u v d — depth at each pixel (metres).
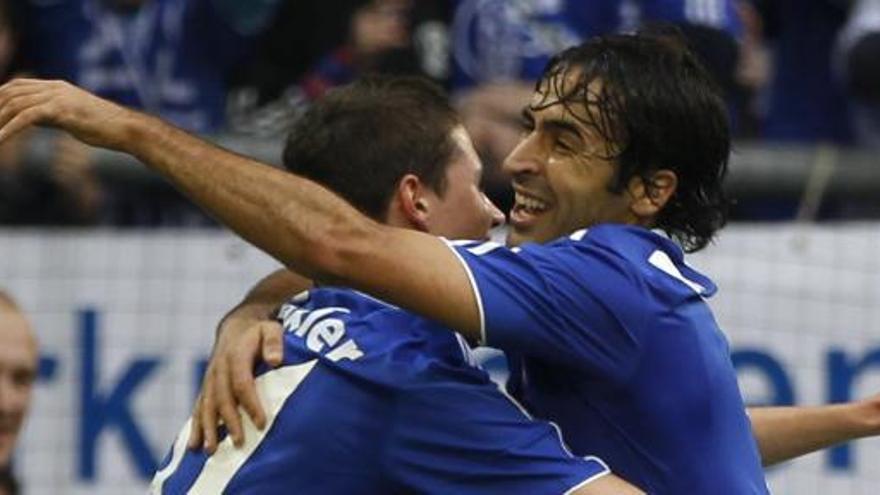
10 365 20.77
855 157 22.02
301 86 24.03
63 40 24.12
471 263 11.80
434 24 23.75
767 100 25.00
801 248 21.22
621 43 12.48
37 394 20.97
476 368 12.35
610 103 12.32
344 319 12.46
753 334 21.20
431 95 13.05
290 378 12.34
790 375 21.20
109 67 24.16
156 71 24.22
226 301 21.22
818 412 13.80
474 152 13.13
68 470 20.95
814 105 24.97
